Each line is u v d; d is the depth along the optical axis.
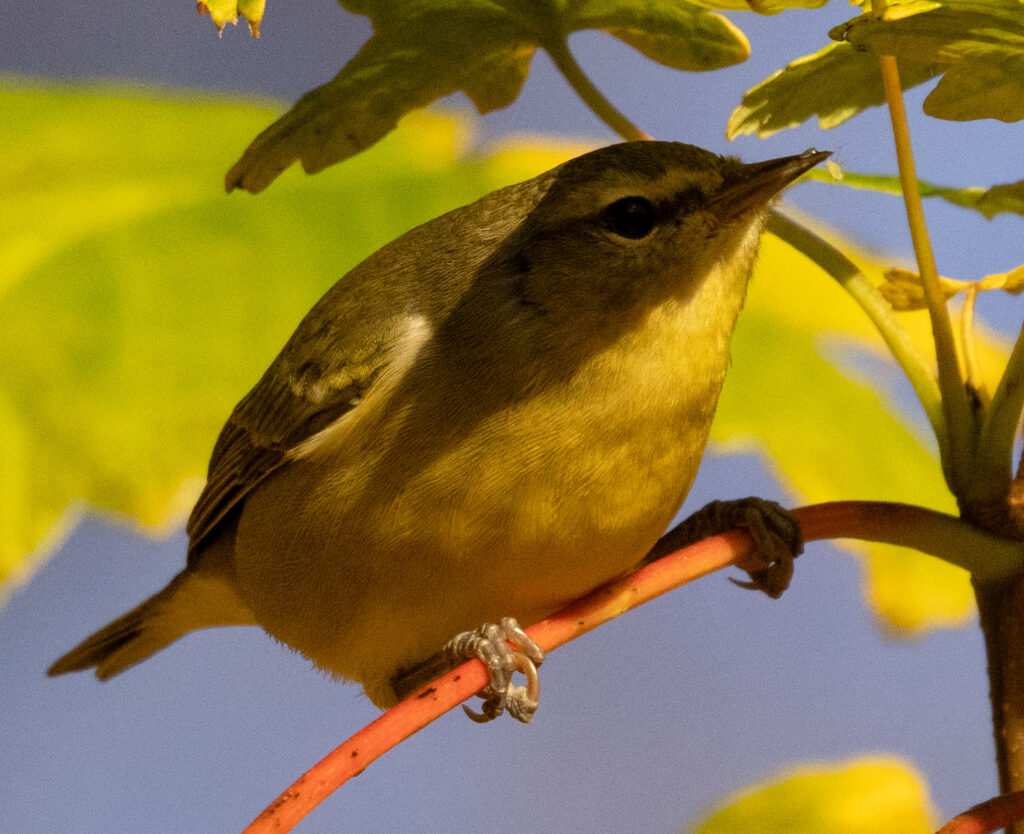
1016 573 1.79
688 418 1.82
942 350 1.79
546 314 1.81
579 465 1.81
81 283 1.85
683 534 1.83
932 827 1.80
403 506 1.82
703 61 1.82
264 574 1.84
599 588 1.82
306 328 1.84
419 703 1.78
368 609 1.82
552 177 1.82
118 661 1.89
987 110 1.79
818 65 1.81
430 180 1.87
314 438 1.83
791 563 1.83
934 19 1.78
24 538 1.84
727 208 1.81
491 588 1.82
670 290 1.81
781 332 1.88
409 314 1.82
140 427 1.85
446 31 1.82
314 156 1.82
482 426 1.81
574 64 1.82
